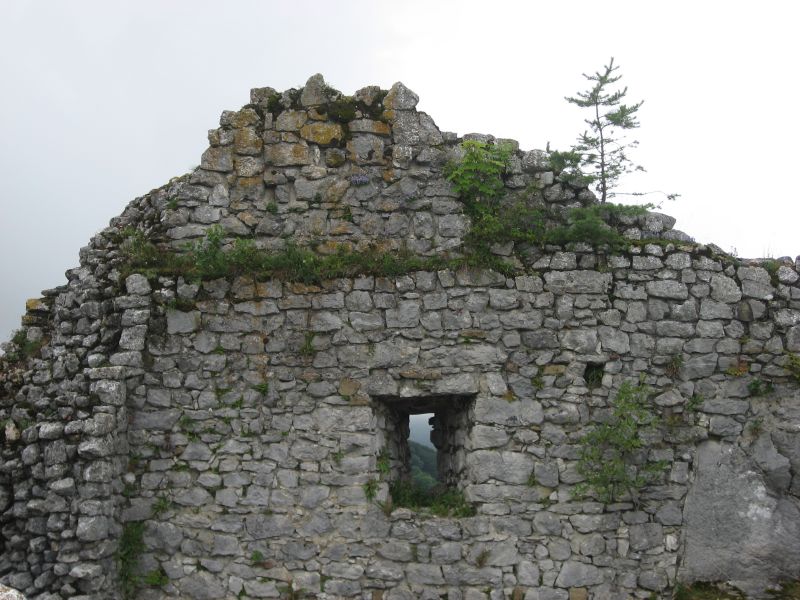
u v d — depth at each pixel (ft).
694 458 24.76
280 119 26.48
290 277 24.98
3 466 22.48
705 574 24.21
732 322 25.29
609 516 24.18
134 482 23.94
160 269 25.14
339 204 26.09
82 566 21.43
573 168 26.32
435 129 26.58
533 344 24.80
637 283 25.29
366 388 24.50
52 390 23.80
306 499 23.97
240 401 24.41
